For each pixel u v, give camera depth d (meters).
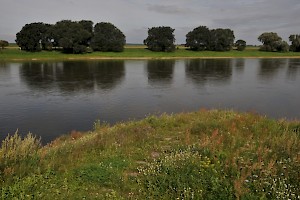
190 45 136.25
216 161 8.75
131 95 36.94
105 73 61.88
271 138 11.24
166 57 118.31
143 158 9.80
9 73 59.75
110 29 119.00
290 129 12.91
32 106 30.16
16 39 107.75
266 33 144.50
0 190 7.02
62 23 113.25
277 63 93.12
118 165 9.05
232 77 56.62
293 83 48.47
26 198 6.79
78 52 110.81
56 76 55.62
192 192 7.00
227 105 31.38
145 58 113.56
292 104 31.86
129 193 7.31
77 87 43.06
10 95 36.12
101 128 18.33
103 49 119.81
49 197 6.95
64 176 8.20
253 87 44.03
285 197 6.61
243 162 8.54
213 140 10.73
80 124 23.75
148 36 131.25
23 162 8.48
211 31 139.88
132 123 16.23
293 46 143.75
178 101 33.31
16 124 23.70
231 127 13.00
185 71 67.75
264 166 8.28
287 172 7.73
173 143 11.45
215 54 129.12
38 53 105.94
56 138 18.78
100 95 36.78
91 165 8.88
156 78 54.66
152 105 31.03
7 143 9.66
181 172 8.09
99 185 7.82
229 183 7.32
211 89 42.16
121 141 11.67
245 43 144.50
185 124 14.98
